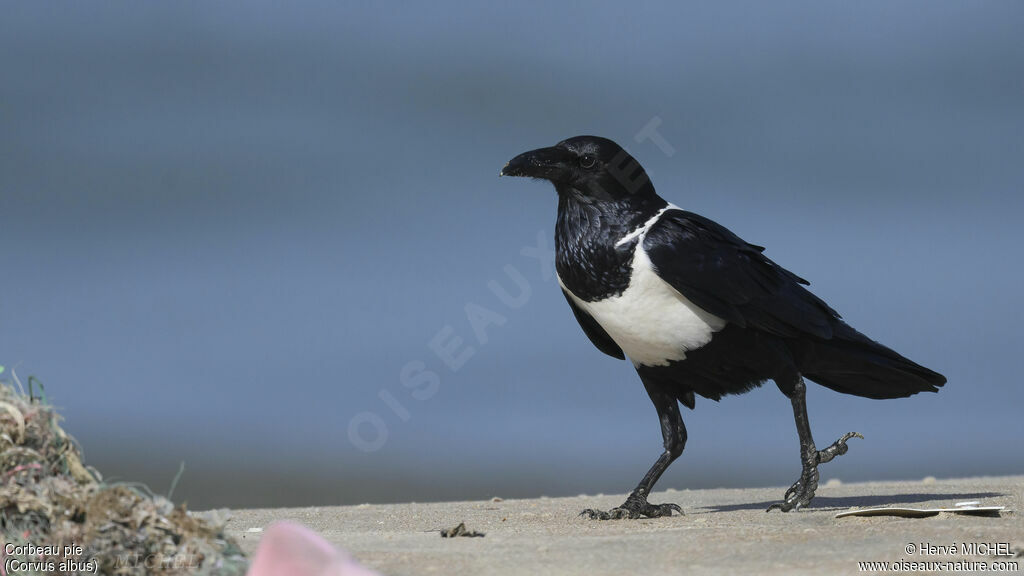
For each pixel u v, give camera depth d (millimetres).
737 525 9883
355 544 9062
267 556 6398
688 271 11055
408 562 8000
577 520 11242
